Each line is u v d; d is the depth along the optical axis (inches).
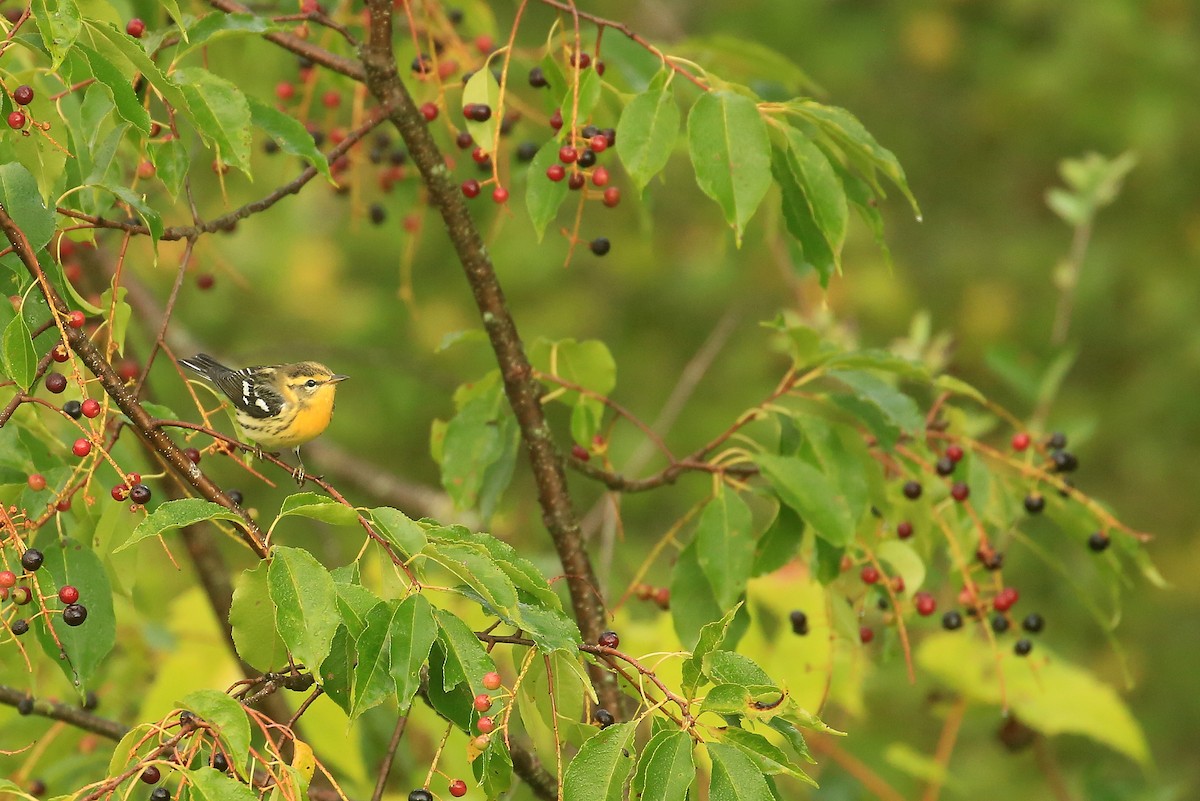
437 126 466.0
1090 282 1010.1
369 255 902.4
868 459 350.0
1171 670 898.7
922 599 367.6
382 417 866.8
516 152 418.0
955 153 1059.3
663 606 373.1
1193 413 985.5
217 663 407.5
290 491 700.7
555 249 937.5
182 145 316.2
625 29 311.1
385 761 279.3
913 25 1024.9
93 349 260.7
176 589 543.2
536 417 354.6
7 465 295.1
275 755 221.9
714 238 954.1
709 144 290.2
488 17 439.5
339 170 437.7
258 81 440.1
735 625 334.3
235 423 302.2
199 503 226.4
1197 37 1037.2
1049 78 1021.2
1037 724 402.9
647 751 220.4
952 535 359.6
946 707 438.9
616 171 623.8
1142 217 1037.2
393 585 240.7
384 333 879.1
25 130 284.0
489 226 859.4
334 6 449.1
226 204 312.8
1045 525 842.8
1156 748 871.7
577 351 357.7
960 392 354.3
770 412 341.7
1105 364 1017.5
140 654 426.0
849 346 484.1
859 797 442.3
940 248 1035.9
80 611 261.3
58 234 299.7
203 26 312.8
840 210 299.0
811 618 392.5
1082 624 863.7
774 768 223.1
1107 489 989.2
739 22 1022.4
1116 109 1020.5
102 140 320.5
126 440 365.4
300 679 246.2
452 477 355.6
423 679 255.8
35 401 256.5
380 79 337.1
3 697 332.5
